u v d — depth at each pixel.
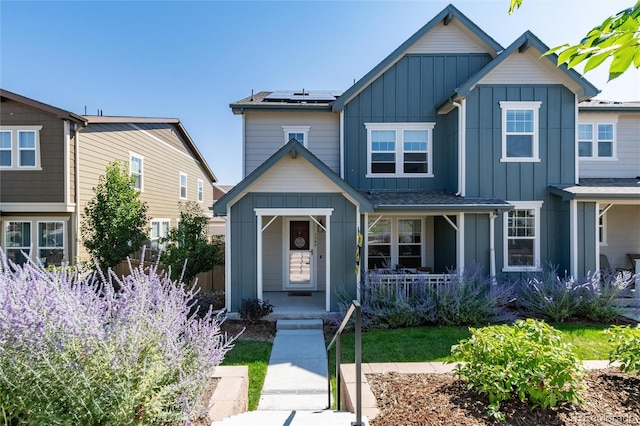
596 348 5.84
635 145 11.10
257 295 8.11
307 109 10.55
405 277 8.05
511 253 9.43
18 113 10.67
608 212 11.52
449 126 10.24
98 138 12.01
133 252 10.93
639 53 1.76
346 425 2.92
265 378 5.23
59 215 11.00
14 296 2.72
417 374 3.92
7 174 10.70
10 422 2.58
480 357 3.24
